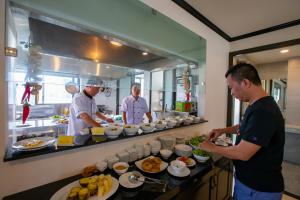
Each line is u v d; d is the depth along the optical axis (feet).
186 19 6.05
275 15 6.47
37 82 3.37
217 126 8.25
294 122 10.98
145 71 5.78
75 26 3.82
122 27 4.62
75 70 4.11
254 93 3.37
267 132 2.91
